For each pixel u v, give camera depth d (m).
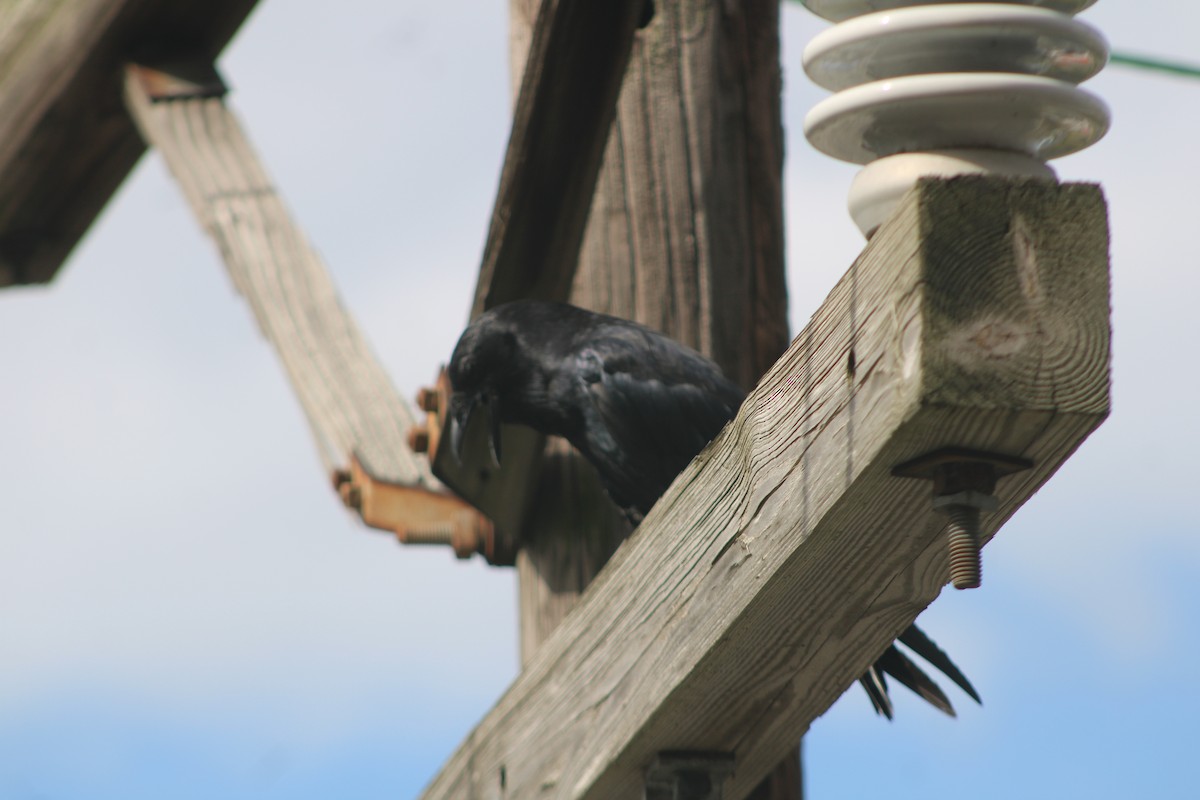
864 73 5.03
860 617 5.04
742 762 6.05
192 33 12.23
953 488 4.10
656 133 9.48
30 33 12.20
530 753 6.77
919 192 3.87
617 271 9.45
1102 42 4.93
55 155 12.72
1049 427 3.90
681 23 9.55
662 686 5.59
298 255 10.97
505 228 8.24
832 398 4.41
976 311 3.84
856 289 4.27
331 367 10.29
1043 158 5.08
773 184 9.62
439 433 9.20
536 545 9.49
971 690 7.59
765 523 4.89
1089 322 3.83
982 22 4.84
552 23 7.21
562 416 9.30
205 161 11.58
